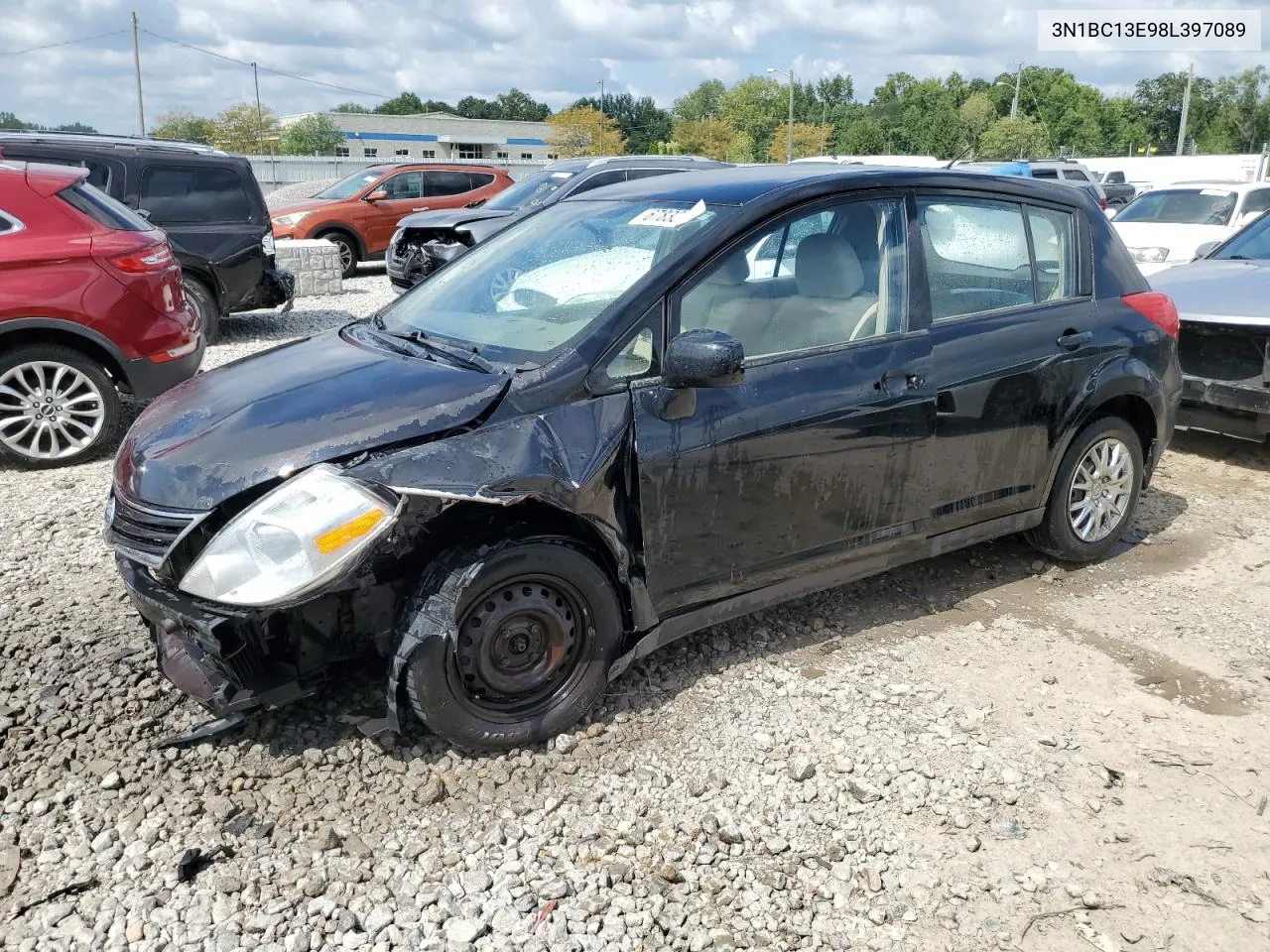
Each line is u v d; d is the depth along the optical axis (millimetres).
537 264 3887
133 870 2727
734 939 2562
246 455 3002
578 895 2691
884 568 4062
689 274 3449
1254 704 3676
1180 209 13211
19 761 3156
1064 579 4699
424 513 2963
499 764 3195
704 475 3412
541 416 3154
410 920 2592
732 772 3213
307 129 81312
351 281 16578
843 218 3830
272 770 3141
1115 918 2654
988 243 4242
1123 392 4555
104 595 4324
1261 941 2580
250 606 2820
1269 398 5859
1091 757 3334
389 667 3055
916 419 3887
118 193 9883
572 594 3236
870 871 2789
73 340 6316
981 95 87500
